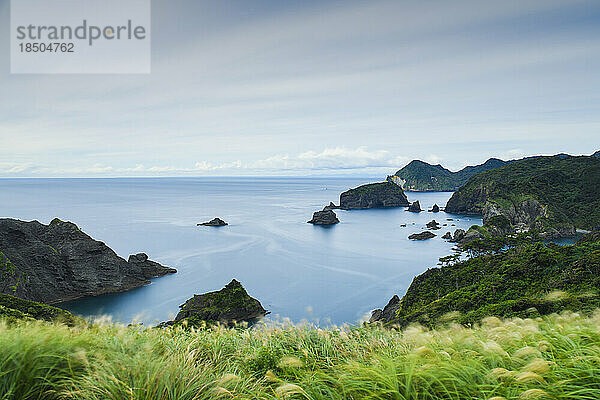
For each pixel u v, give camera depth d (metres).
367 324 7.25
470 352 4.11
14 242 87.56
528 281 39.88
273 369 5.18
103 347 5.00
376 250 126.00
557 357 3.98
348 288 82.81
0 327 4.93
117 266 90.06
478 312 24.84
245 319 60.06
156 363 4.15
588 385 3.23
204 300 61.19
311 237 151.38
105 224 187.25
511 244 81.31
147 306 75.31
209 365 5.10
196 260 110.56
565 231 157.75
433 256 116.62
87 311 74.31
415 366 3.63
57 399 3.92
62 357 4.32
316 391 3.75
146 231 165.25
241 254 118.44
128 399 3.60
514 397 3.04
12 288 75.00
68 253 87.19
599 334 4.54
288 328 7.04
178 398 3.67
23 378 4.01
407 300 56.88
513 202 182.62
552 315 6.67
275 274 94.75
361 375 3.78
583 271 34.41
